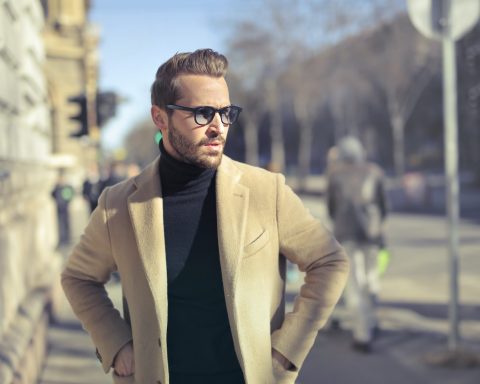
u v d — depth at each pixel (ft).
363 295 17.08
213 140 5.86
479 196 80.94
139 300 6.03
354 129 144.36
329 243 6.29
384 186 17.44
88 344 17.94
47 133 27.94
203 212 6.05
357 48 108.78
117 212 6.22
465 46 45.37
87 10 100.73
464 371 14.99
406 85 109.29
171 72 5.92
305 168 136.36
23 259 15.76
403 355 16.55
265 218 6.10
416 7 15.35
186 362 6.05
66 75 77.05
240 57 132.67
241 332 5.76
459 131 92.79
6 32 14.88
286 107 158.81
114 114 32.17
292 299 23.80
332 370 15.57
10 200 15.44
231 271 5.75
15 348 11.96
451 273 15.89
